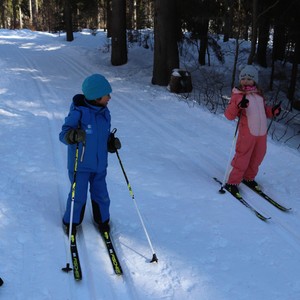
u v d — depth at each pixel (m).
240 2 13.43
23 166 4.89
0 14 53.84
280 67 19.02
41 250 3.23
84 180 3.37
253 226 3.93
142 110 8.33
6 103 7.92
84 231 3.59
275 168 5.52
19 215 3.71
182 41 16.88
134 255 3.30
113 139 3.41
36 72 12.32
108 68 14.23
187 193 4.54
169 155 5.76
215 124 7.55
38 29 44.88
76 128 3.22
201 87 13.20
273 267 3.29
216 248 3.50
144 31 21.52
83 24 35.75
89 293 2.83
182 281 3.03
